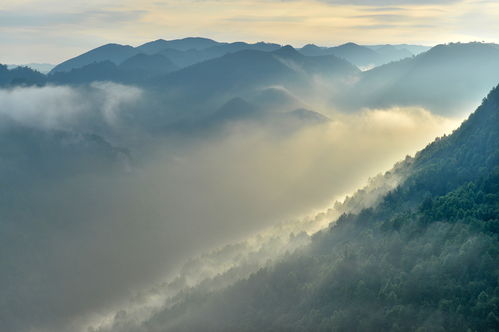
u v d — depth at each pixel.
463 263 158.88
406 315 153.38
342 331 163.00
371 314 161.50
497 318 137.62
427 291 157.00
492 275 151.38
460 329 140.88
